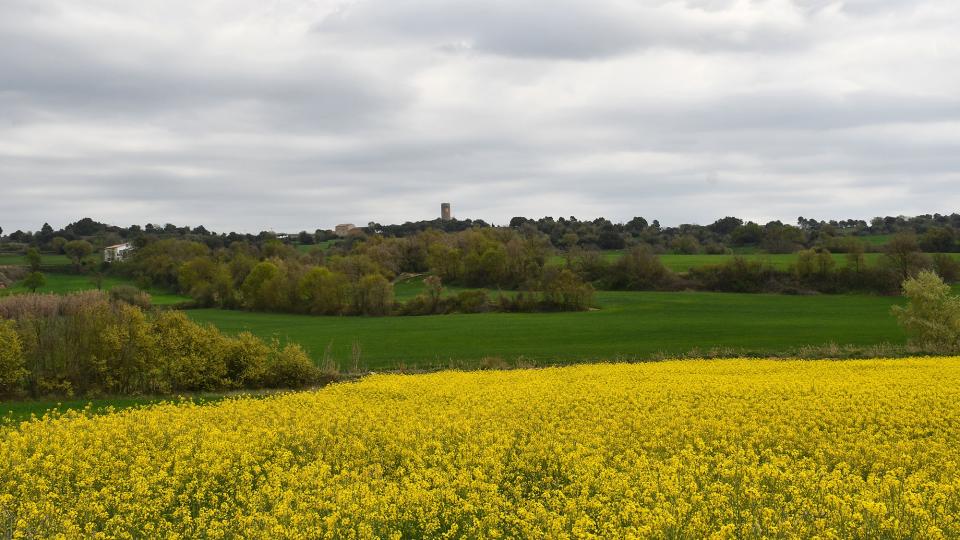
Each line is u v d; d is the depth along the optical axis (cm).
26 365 3662
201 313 8569
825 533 1184
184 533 1370
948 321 4825
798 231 14238
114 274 11462
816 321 6625
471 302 8431
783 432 1995
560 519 1270
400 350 5375
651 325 6562
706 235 17500
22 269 11319
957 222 16938
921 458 1709
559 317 7475
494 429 2080
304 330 6731
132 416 2358
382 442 1975
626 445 1889
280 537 1265
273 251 12362
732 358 4628
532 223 18675
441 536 1354
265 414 2381
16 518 1397
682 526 1250
